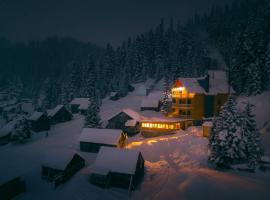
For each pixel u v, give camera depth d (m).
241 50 72.38
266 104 51.38
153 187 29.78
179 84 62.00
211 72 69.31
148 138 51.66
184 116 60.00
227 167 33.06
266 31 76.12
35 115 70.12
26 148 52.94
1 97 127.81
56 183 31.83
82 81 111.06
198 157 37.78
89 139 45.34
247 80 65.12
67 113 79.56
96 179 31.14
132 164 30.61
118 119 58.81
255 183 28.11
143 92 94.38
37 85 175.75
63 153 35.62
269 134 41.12
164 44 126.75
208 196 25.36
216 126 34.16
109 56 121.69
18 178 31.19
